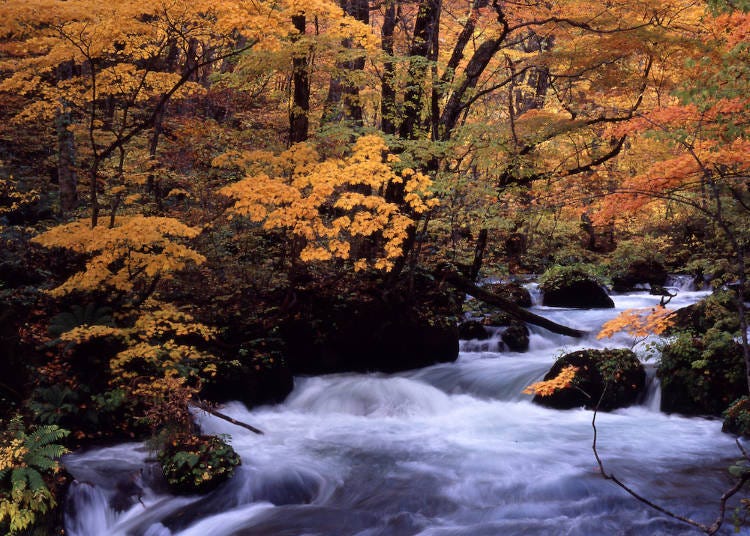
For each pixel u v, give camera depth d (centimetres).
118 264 1092
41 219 1577
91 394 954
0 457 674
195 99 1950
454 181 1317
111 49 1019
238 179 1421
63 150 1355
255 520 763
